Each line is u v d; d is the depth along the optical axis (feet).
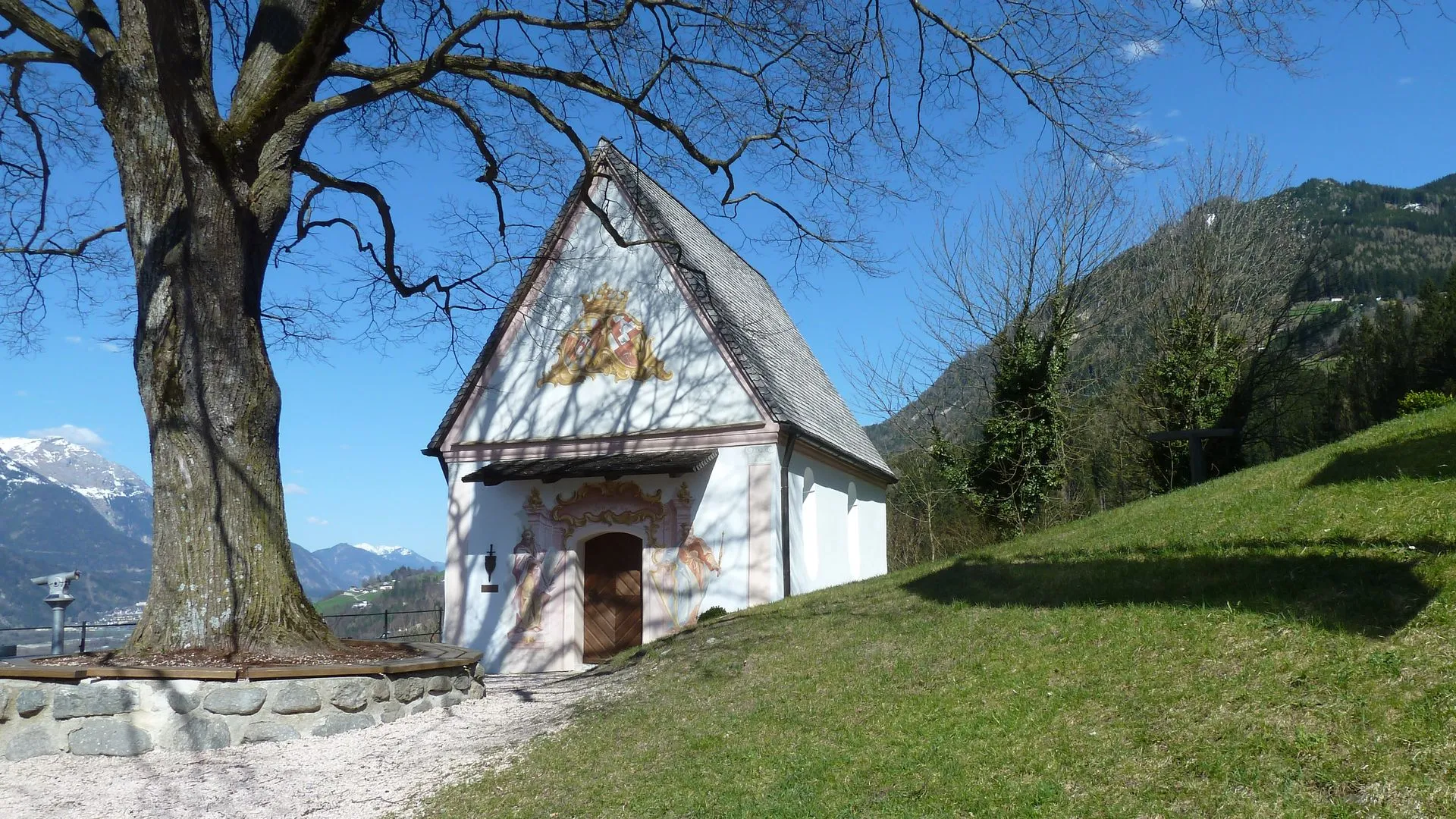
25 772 30.12
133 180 38.29
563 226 63.82
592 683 41.11
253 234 38.32
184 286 36.88
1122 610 27.61
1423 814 14.94
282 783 28.48
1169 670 22.44
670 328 60.80
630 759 26.20
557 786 25.07
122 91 38.24
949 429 109.60
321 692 34.35
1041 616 29.43
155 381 37.04
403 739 33.65
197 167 35.83
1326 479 35.78
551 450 61.16
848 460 73.77
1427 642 19.66
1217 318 98.32
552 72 39.27
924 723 23.48
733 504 57.00
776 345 77.51
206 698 32.63
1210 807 16.60
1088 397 104.53
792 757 23.36
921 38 41.37
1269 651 21.66
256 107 35.42
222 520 36.65
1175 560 31.19
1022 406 86.33
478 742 32.07
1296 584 25.08
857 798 20.20
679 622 56.65
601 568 61.21
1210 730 19.07
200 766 30.40
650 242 45.78
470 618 60.49
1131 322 112.78
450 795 25.90
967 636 29.53
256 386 37.96
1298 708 18.92
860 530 81.00
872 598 40.57
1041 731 21.18
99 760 31.22
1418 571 22.99
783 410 59.36
